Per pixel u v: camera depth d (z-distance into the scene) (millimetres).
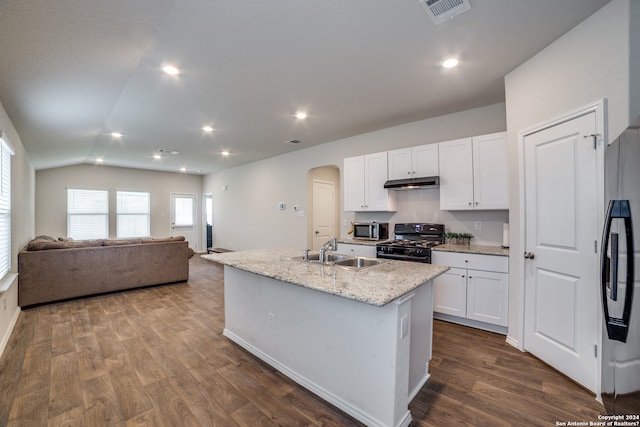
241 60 2404
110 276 4414
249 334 2615
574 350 2068
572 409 1808
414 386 1964
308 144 5340
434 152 3545
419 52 2330
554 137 2215
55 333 2988
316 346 2004
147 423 1713
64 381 2133
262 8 1784
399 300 1570
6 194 2959
